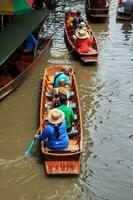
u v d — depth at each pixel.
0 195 10.41
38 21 18.86
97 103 15.18
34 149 12.20
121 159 11.91
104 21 25.69
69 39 20.31
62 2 29.77
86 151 12.21
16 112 14.27
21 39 16.50
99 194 10.49
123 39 22.30
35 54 17.22
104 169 11.43
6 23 18.89
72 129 12.10
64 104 12.45
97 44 20.61
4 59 14.46
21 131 13.18
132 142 12.76
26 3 16.55
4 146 12.41
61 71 16.28
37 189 10.65
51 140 10.99
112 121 13.94
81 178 11.01
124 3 25.78
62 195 10.45
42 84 15.34
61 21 25.02
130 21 25.78
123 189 10.70
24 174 11.16
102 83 16.88
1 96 14.55
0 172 11.23
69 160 11.08
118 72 17.97
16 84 15.48
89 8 25.45
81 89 16.30
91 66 18.44
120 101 15.38
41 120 12.25
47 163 11.01
